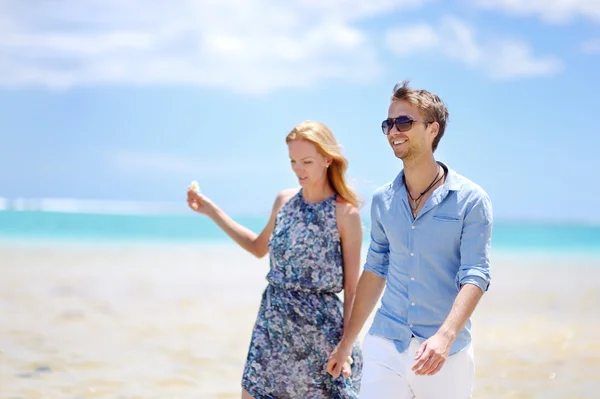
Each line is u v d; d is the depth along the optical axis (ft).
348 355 13.42
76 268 52.29
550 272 60.13
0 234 101.35
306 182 14.23
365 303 12.91
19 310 33.09
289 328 13.99
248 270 54.49
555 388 21.36
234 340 27.94
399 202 11.93
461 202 11.43
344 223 14.21
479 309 37.78
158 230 124.67
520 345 28.27
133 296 38.83
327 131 14.33
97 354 24.80
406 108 11.60
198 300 38.04
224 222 16.15
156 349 25.91
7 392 19.70
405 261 11.82
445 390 11.53
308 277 14.11
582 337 29.91
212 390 20.61
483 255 11.26
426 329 11.67
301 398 13.97
